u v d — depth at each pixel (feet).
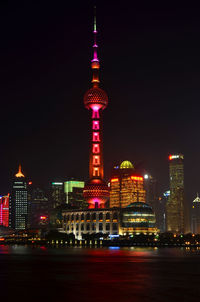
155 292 297.33
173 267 537.65
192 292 297.74
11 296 280.92
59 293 293.23
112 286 331.77
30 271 483.10
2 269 512.63
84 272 465.06
